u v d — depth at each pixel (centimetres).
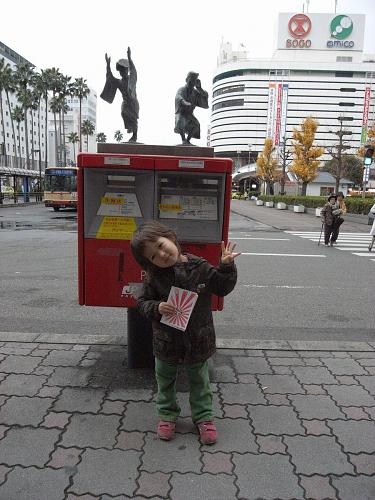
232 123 11138
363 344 420
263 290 701
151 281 252
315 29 10975
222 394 317
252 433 268
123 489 216
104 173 319
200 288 247
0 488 216
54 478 223
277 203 3781
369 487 221
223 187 319
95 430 267
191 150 349
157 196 320
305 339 472
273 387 329
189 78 449
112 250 325
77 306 580
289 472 231
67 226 1727
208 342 256
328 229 1280
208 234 325
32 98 5681
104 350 391
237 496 213
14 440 255
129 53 424
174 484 221
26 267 858
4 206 3041
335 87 10850
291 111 10969
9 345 400
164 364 259
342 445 256
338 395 318
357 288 730
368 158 2252
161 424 262
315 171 3925
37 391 313
